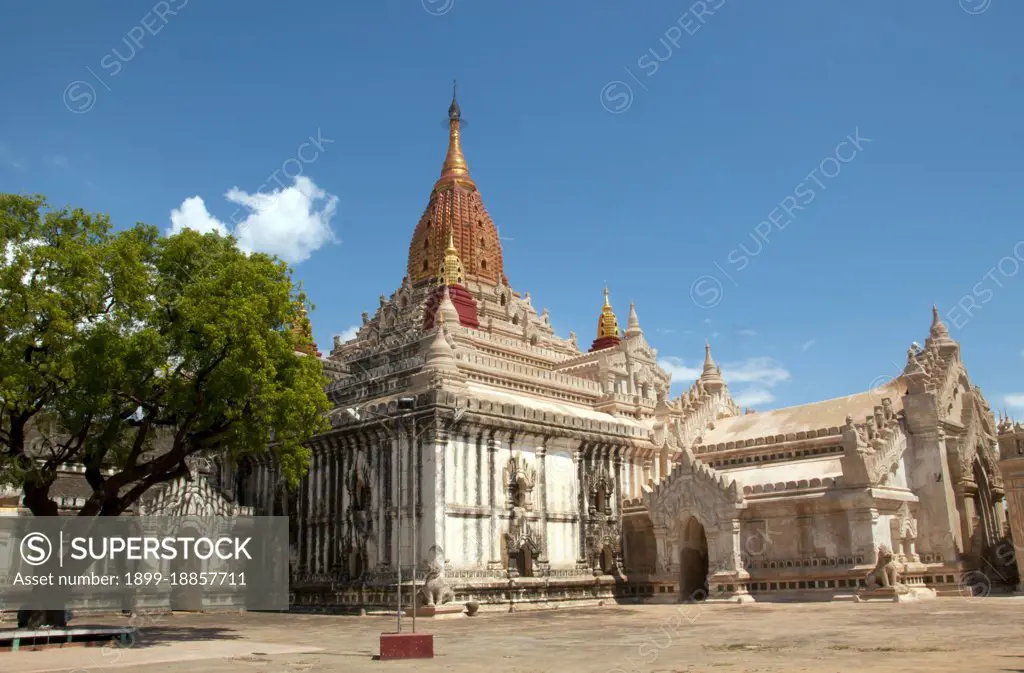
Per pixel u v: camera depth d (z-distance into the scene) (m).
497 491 58.78
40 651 31.61
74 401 35.06
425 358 63.41
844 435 58.09
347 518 60.69
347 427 61.22
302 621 50.41
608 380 77.38
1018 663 22.61
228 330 36.69
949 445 64.44
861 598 54.16
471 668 24.67
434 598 51.69
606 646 31.08
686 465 63.25
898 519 58.91
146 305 36.78
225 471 73.06
